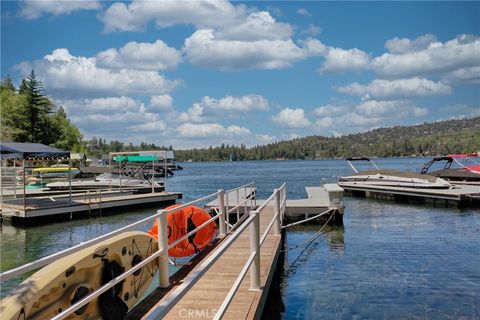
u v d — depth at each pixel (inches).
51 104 2583.7
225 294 251.4
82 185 1264.8
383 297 345.7
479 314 306.2
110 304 233.5
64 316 155.4
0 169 850.1
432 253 485.1
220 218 442.6
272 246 385.4
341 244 545.0
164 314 104.3
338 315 312.2
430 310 315.6
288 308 329.1
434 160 1229.7
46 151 784.3
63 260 207.6
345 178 1201.4
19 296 179.3
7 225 751.7
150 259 241.0
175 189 1801.2
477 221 699.4
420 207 884.0
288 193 1393.9
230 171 4097.0
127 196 1000.9
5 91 3174.2
